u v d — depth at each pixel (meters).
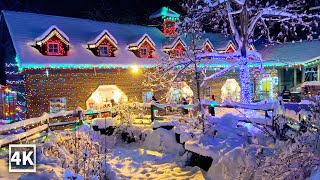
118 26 25.25
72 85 19.36
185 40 26.53
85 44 21.38
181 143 11.05
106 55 21.42
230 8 16.98
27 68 17.62
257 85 29.75
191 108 14.27
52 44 19.11
